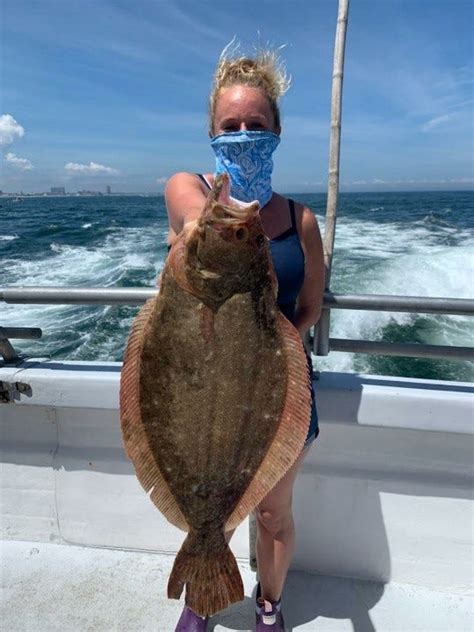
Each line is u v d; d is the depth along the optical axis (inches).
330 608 92.0
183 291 59.6
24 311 422.3
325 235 90.0
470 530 94.1
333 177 88.7
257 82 70.7
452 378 300.2
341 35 86.4
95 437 101.7
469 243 688.4
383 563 97.4
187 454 63.1
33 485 104.7
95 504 103.7
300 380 64.2
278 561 81.8
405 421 89.0
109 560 101.5
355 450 95.3
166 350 61.1
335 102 88.3
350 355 324.2
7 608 91.4
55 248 786.8
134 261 624.4
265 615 83.8
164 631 87.4
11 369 99.4
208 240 57.5
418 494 94.5
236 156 69.5
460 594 95.4
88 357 337.1
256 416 63.1
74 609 91.3
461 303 82.2
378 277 491.5
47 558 101.8
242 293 60.1
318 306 80.3
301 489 97.4
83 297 89.5
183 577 65.3
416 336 348.5
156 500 64.8
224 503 64.7
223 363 60.9
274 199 74.4
